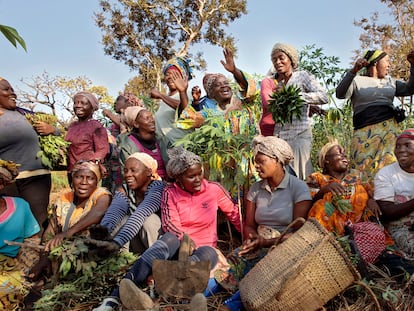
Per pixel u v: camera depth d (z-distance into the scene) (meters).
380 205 3.92
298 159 4.79
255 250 3.57
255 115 5.08
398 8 17.72
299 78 4.81
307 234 3.13
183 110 4.89
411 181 3.93
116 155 5.79
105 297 3.55
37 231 3.97
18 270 3.84
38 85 14.65
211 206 3.97
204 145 4.52
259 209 3.93
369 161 4.84
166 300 3.37
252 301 3.10
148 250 3.64
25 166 4.84
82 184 3.99
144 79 26.50
